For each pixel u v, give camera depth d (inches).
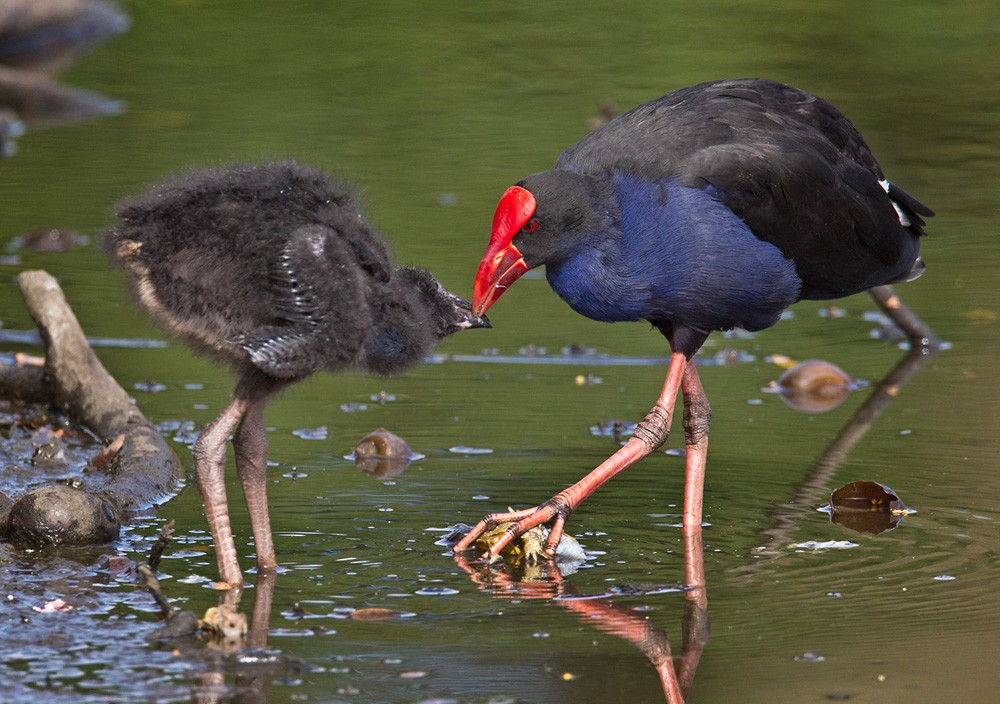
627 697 282.0
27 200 716.7
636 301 390.0
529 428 486.6
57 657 292.5
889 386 534.6
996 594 339.3
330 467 444.1
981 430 480.7
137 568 334.0
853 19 1058.1
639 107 415.2
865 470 441.4
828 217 414.0
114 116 844.6
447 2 1114.1
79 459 447.8
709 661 299.4
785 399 523.5
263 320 343.0
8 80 857.5
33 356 534.3
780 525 393.4
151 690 277.9
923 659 300.4
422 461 450.3
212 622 304.7
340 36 1029.8
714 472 442.0
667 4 1098.7
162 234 339.6
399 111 859.4
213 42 1014.4
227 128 816.3
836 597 338.0
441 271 613.9
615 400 520.1
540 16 1072.2
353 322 343.0
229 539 343.9
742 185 394.3
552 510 373.7
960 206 727.7
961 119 848.3
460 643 306.7
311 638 308.3
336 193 360.8
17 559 354.9
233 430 358.0
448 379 548.7
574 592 341.1
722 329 410.0
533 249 382.3
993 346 580.7
